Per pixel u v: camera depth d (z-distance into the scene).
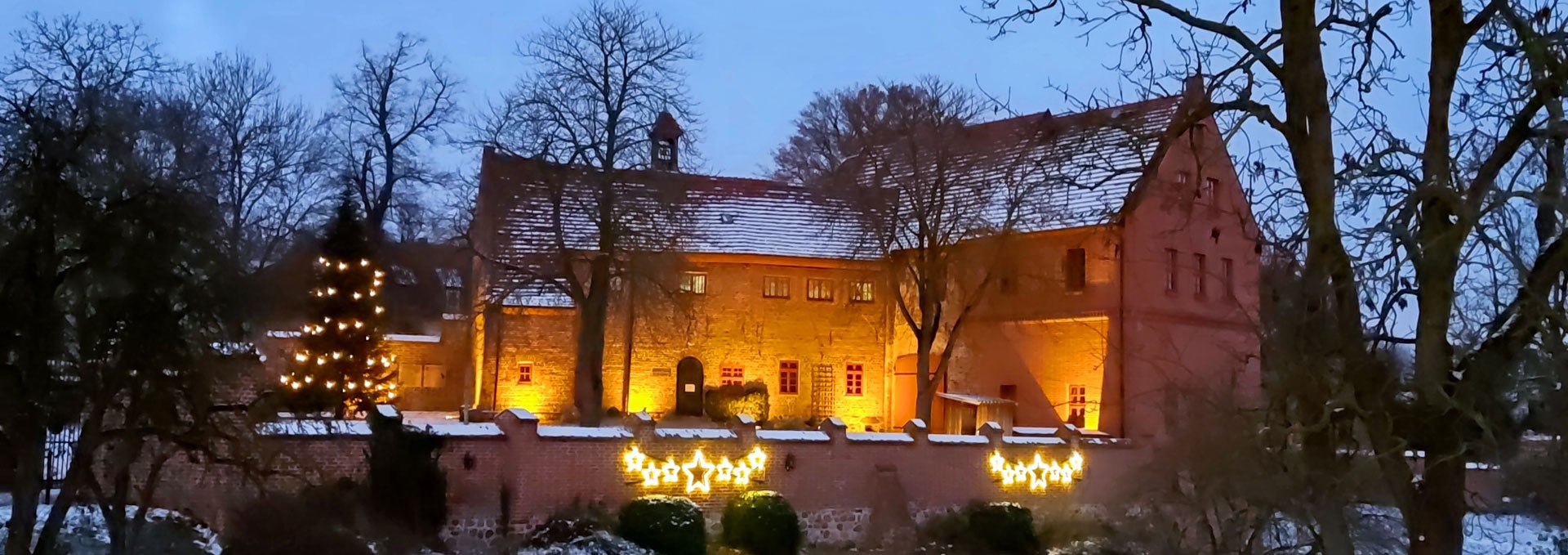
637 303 40.28
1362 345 11.55
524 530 25.28
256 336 17.33
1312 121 11.53
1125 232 39.28
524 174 35.91
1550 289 11.18
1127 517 27.77
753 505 27.33
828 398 45.19
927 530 30.08
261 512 20.19
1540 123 11.27
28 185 14.74
